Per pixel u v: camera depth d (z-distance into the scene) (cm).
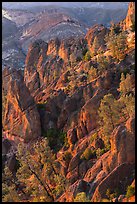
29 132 11731
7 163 10581
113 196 6662
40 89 17500
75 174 8712
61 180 8462
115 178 6900
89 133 10319
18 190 9312
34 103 12212
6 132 12481
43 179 9000
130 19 15525
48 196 8562
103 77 11669
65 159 9594
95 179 7500
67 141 10725
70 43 18425
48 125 11850
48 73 18038
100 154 8588
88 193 7169
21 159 9294
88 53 15575
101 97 10562
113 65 12575
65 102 11819
